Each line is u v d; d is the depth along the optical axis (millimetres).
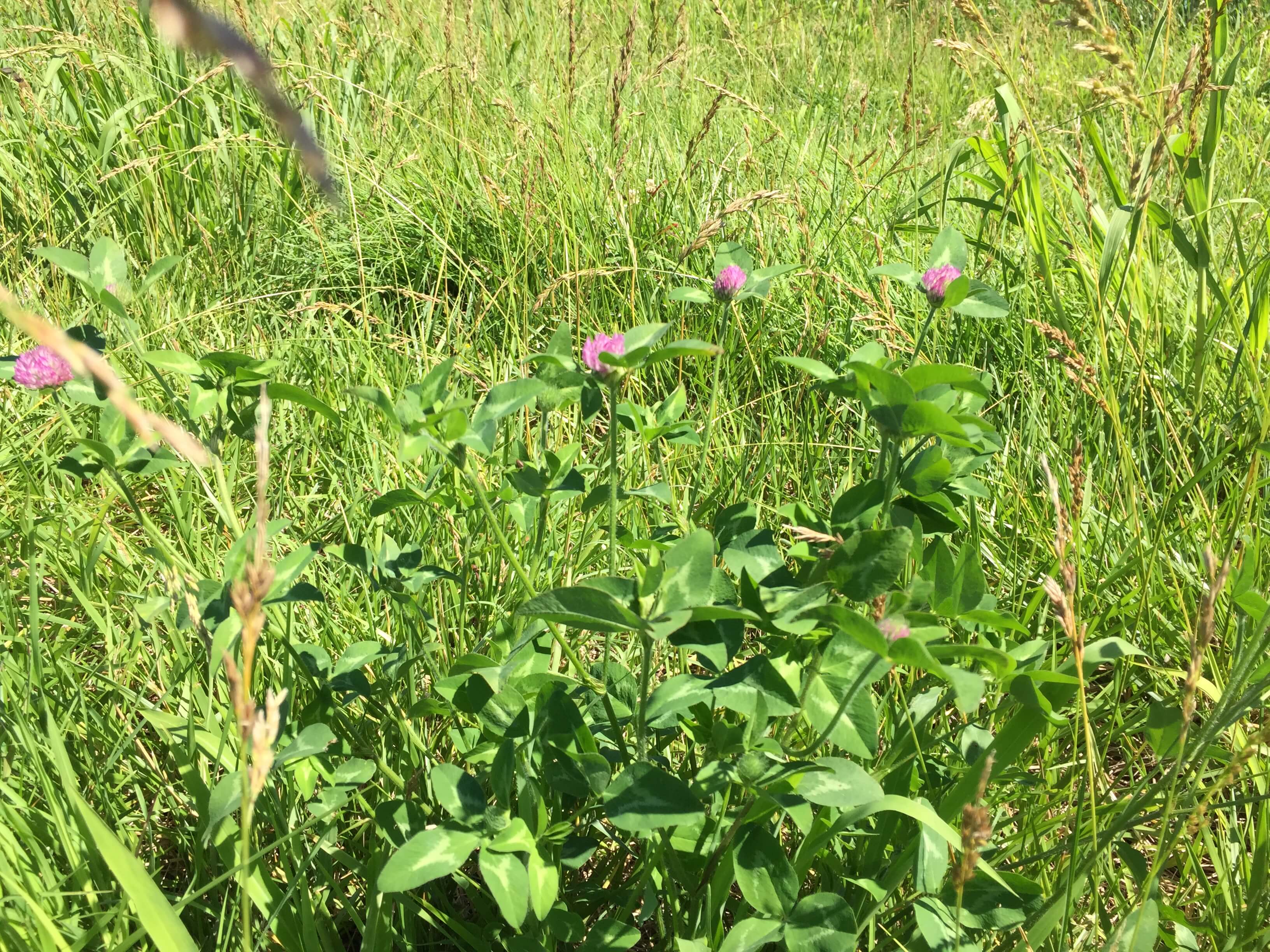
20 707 1624
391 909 1410
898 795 1487
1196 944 1515
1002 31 5113
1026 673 1306
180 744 1591
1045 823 1611
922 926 1353
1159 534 2133
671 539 1704
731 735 1340
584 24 5117
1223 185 3709
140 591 2113
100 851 1131
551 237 3545
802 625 1182
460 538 2221
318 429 2799
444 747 1840
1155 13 4305
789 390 2973
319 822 1539
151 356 1452
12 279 3266
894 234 3371
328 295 3590
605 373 1401
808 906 1261
